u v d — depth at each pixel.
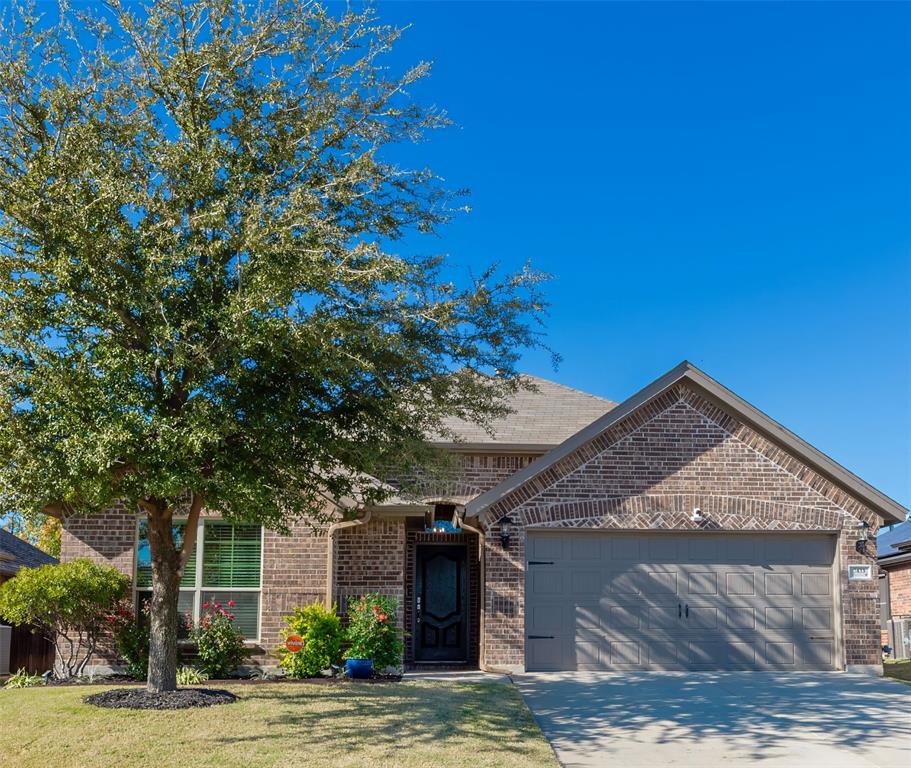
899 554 27.52
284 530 13.59
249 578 17.97
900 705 14.25
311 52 12.98
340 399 13.03
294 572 17.91
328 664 16.73
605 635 17.89
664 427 18.42
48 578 16.22
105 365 11.36
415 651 21.03
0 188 11.47
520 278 13.41
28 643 20.41
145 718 12.05
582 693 15.16
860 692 15.44
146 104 12.50
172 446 11.20
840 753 11.27
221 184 12.31
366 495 14.01
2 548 23.16
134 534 17.80
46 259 11.60
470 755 10.58
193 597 17.83
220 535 18.06
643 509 18.11
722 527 18.17
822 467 18.33
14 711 12.62
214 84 12.54
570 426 21.45
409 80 13.29
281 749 10.66
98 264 11.46
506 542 17.77
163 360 11.34
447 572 21.44
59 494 11.59
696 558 18.28
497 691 14.91
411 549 21.33
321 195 12.34
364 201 13.31
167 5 12.41
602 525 18.02
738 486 18.31
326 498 14.38
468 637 21.09
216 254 11.76
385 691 14.71
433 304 12.33
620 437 18.33
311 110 12.92
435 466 13.22
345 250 11.62
